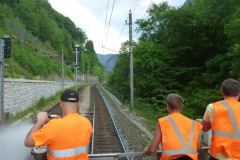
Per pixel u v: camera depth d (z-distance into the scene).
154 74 18.09
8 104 11.70
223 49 14.44
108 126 10.63
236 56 9.57
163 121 2.01
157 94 16.64
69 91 1.97
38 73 33.69
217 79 12.74
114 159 2.33
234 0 12.70
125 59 27.00
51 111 15.22
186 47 15.83
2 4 44.31
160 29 24.23
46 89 22.50
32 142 1.69
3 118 8.28
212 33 15.29
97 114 14.39
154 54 19.19
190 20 16.17
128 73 26.09
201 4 15.28
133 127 10.32
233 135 1.95
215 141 2.03
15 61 27.05
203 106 10.88
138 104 18.11
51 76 43.00
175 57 17.16
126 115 14.28
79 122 1.87
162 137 1.96
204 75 13.53
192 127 1.99
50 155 1.76
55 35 74.94
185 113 10.98
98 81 132.88
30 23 58.66
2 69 8.44
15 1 58.16
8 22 39.16
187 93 14.85
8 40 8.45
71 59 87.19
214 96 10.94
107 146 7.39
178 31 17.25
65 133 1.73
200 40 16.41
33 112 14.37
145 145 7.34
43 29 68.06
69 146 1.72
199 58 16.95
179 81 17.17
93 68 130.50
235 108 2.03
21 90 14.00
